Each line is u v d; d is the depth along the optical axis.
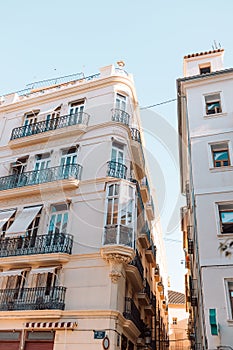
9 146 17.48
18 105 19.17
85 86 17.72
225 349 9.09
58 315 11.52
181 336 35.03
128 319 12.29
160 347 23.08
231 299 9.97
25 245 13.73
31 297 12.36
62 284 12.34
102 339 10.74
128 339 13.30
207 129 13.48
